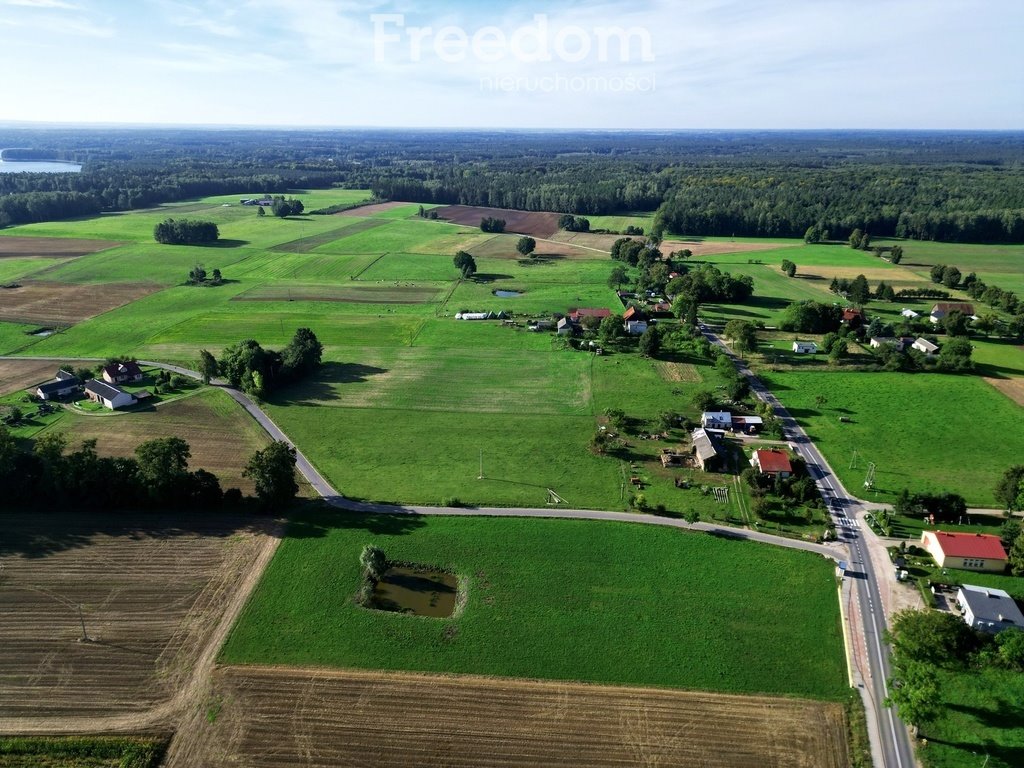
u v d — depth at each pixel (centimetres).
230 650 5778
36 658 5681
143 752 4841
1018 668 5559
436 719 5147
